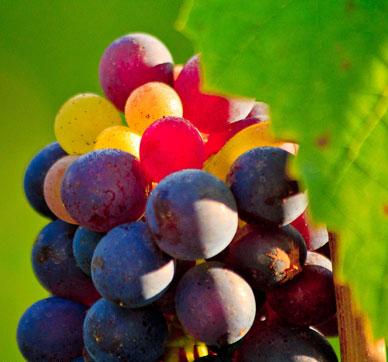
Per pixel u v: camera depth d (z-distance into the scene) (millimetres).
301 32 258
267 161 274
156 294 278
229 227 271
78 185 281
